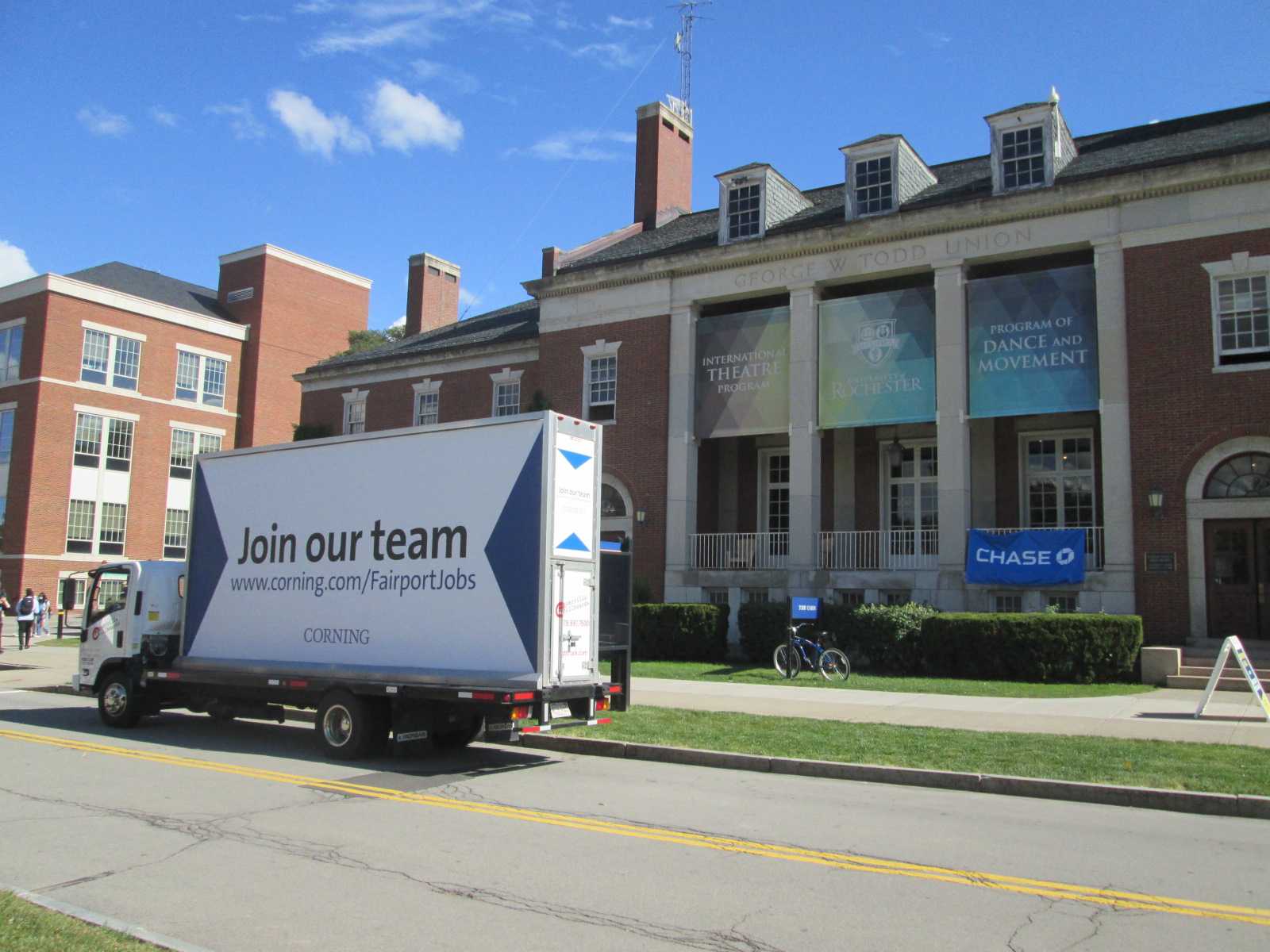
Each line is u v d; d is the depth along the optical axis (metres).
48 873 6.45
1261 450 17.83
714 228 26.50
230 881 6.30
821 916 5.64
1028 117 20.97
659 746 11.46
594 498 11.05
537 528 10.42
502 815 8.31
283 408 50.25
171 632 13.93
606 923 5.50
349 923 5.49
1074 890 6.15
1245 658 13.16
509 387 30.36
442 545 11.10
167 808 8.48
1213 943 5.20
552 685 10.31
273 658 12.34
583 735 12.18
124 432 44.53
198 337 47.78
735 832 7.70
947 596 20.50
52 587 41.38
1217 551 18.30
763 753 10.95
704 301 25.00
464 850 7.09
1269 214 18.22
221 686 12.74
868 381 22.19
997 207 20.70
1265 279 18.31
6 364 43.28
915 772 9.91
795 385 23.09
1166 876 6.50
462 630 10.79
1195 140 20.61
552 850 7.12
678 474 24.39
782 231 23.89
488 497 10.84
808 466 22.66
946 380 21.14
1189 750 10.64
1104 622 17.53
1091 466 21.77
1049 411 20.06
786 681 18.08
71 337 42.94
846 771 10.26
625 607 11.63
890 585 21.23
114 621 13.90
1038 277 20.52
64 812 8.32
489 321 34.59
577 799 9.04
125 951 4.73
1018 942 5.21
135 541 44.59
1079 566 19.09
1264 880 6.42
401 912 5.69
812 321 23.09
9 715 15.30
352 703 11.28
